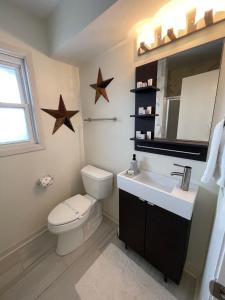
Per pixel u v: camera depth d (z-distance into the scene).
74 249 1.61
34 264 1.48
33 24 1.49
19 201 1.63
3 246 1.56
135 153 1.59
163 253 1.23
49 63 1.67
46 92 1.68
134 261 1.48
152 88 1.27
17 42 1.40
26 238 1.74
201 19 0.98
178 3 1.00
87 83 1.90
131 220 1.41
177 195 1.08
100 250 1.61
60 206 1.65
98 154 2.01
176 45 1.14
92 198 1.85
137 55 1.36
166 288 1.25
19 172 1.59
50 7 1.39
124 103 1.56
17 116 1.57
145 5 0.97
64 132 1.94
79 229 1.64
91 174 1.80
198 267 1.33
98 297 1.20
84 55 1.64
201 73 1.05
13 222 1.61
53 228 1.42
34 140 1.72
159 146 1.37
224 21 0.93
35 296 1.22
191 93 1.12
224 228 0.50
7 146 1.50
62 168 1.99
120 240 1.72
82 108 2.07
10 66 1.44
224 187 0.76
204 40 1.02
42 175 1.79
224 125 0.76
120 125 1.66
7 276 1.37
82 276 1.36
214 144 0.80
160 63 1.22
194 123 1.14
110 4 0.96
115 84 1.60
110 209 2.05
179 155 1.27
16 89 1.53
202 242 1.27
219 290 0.43
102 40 1.37
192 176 1.23
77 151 2.14
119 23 1.14
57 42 1.48
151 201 1.20
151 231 1.27
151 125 1.38
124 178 1.37
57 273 1.39
